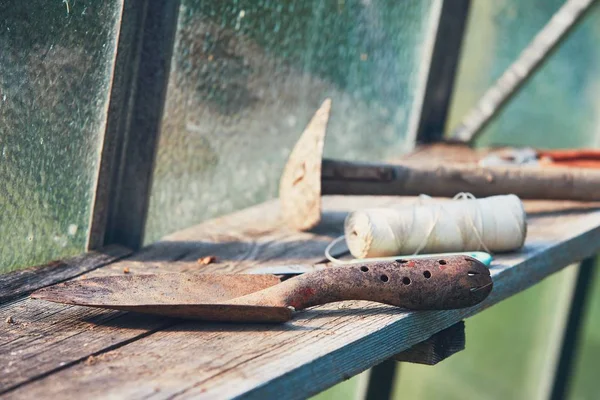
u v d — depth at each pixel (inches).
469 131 163.0
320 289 75.1
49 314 76.2
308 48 130.3
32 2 84.6
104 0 90.6
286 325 74.5
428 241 92.2
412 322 78.2
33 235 91.0
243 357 67.1
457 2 153.6
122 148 95.3
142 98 95.0
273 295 74.7
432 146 157.5
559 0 180.5
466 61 167.6
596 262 186.1
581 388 231.0
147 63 94.6
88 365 65.3
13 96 85.0
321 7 129.8
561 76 187.5
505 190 115.7
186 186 115.0
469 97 172.6
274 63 124.1
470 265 77.3
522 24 177.0
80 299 73.5
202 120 114.0
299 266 88.7
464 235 93.7
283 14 123.0
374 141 150.7
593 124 196.2
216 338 71.3
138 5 91.9
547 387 192.9
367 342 72.6
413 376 206.5
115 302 74.3
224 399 59.6
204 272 91.4
